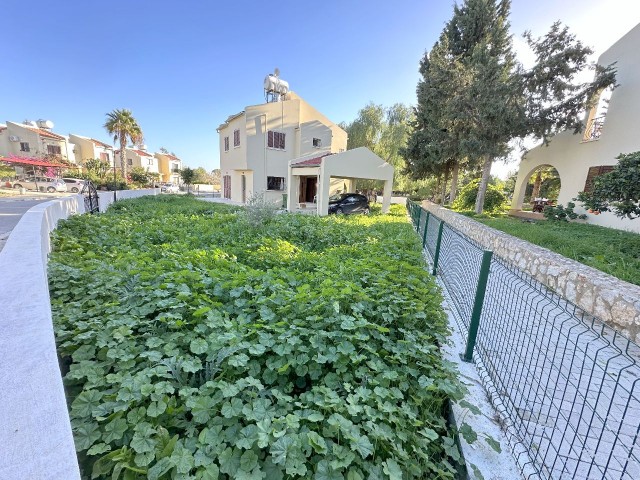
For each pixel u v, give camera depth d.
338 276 3.81
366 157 14.08
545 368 2.78
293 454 1.38
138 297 2.89
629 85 10.42
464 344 3.15
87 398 1.58
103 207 12.88
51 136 34.03
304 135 19.39
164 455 1.34
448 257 4.96
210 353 2.07
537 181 22.84
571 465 1.83
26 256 2.50
